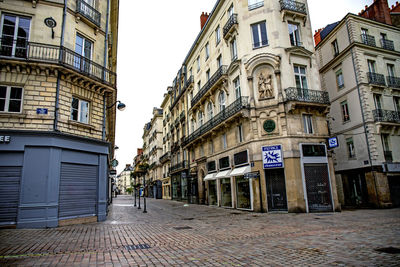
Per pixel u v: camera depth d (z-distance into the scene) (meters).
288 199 15.03
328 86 22.62
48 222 10.20
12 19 11.52
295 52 17.27
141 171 25.59
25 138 10.48
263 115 16.64
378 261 4.72
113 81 17.27
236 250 5.95
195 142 26.73
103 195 13.08
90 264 4.95
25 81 11.02
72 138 11.73
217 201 21.16
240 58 18.44
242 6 18.80
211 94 22.69
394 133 18.97
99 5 14.91
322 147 16.20
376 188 17.34
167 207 22.45
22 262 5.10
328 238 7.03
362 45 19.89
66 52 12.05
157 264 4.93
